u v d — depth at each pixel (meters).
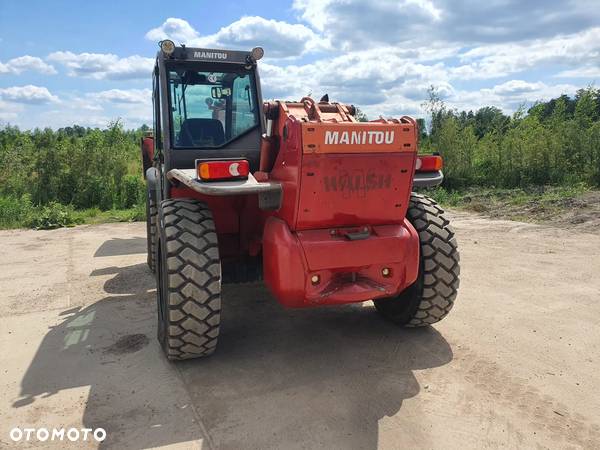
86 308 4.65
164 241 3.25
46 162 13.17
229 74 4.24
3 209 10.45
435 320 3.82
